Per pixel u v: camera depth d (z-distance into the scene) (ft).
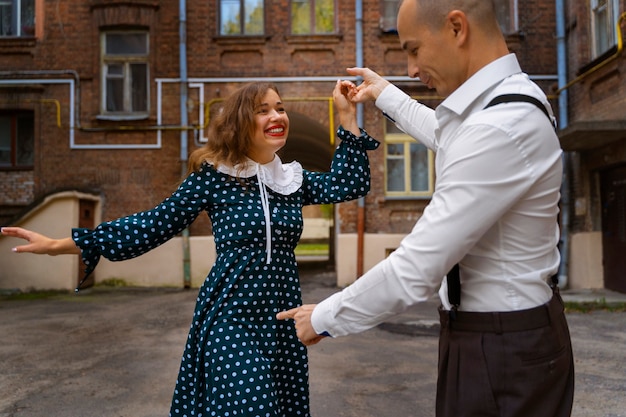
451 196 4.37
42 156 37.93
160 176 38.04
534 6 37.01
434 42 4.80
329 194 8.26
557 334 4.69
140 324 23.84
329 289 35.22
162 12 38.22
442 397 4.96
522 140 4.34
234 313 7.28
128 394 13.91
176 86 38.19
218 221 7.60
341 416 12.11
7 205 38.75
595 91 32.45
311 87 37.93
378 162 37.91
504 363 4.54
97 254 7.10
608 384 14.19
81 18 38.19
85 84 38.22
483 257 4.64
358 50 37.52
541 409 4.62
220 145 7.75
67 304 30.07
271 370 7.36
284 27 38.06
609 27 31.35
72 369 16.33
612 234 32.12
